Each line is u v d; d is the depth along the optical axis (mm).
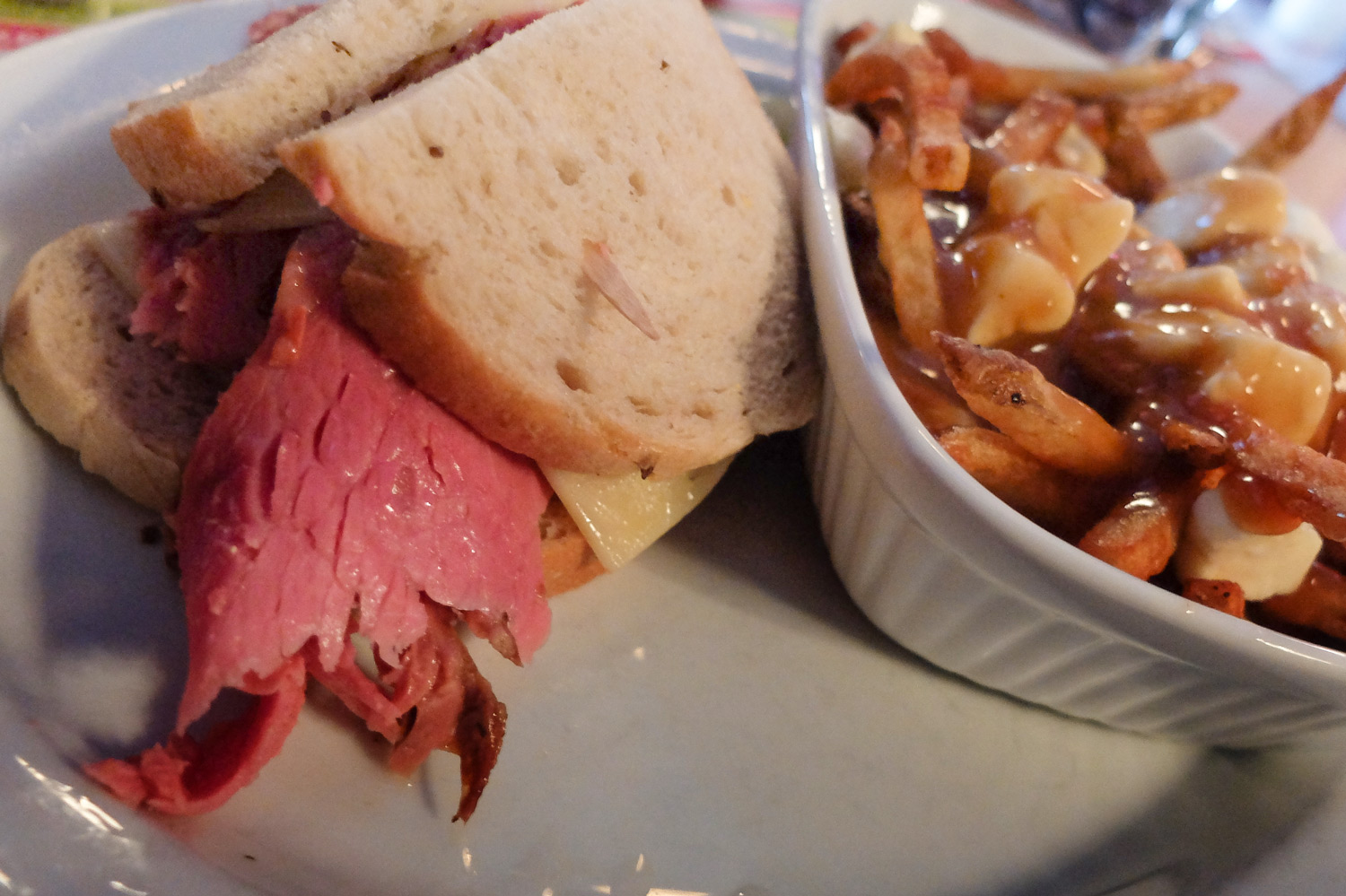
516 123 217
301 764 206
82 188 256
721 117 259
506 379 212
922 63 253
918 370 232
